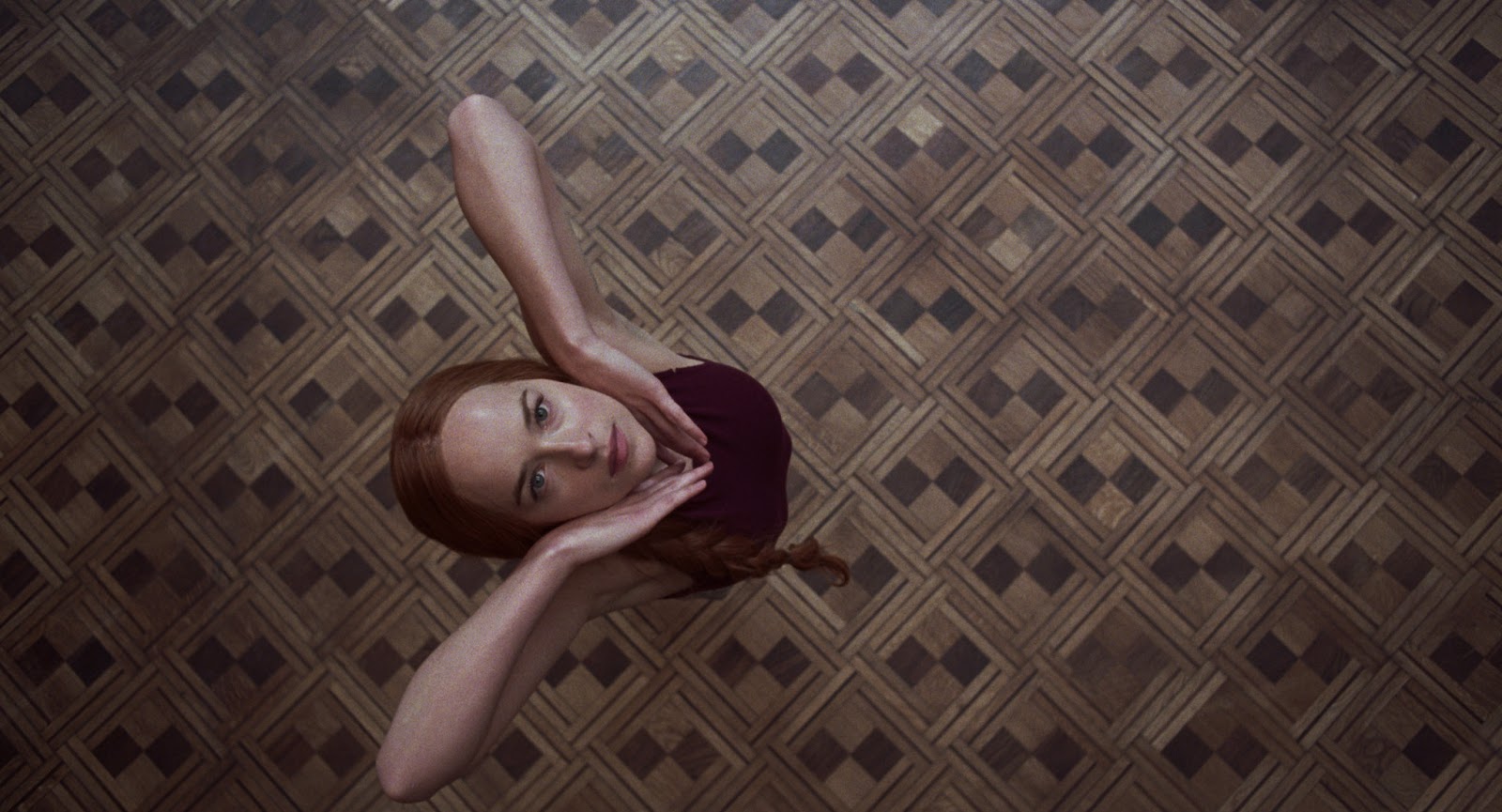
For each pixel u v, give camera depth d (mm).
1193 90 2320
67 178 2381
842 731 2156
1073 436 2219
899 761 2143
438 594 2221
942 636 2174
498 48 2393
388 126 2375
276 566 2240
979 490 2209
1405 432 2189
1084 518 2191
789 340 2268
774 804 2141
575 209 2326
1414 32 2309
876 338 2262
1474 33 2301
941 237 2293
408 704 1256
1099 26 2352
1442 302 2223
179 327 2318
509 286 2312
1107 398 2227
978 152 2318
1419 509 2166
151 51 2422
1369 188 2270
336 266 2332
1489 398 2186
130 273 2342
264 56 2412
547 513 1241
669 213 2320
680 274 2295
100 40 2430
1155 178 2293
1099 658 2154
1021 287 2270
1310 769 2105
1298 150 2289
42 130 2400
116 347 2316
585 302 1447
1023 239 2285
